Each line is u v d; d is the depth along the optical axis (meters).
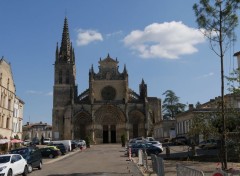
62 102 101.88
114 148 73.06
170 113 124.88
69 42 109.69
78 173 26.95
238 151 23.88
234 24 23.58
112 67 102.75
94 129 97.19
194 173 11.71
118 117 99.31
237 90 22.33
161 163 19.33
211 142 51.22
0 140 56.56
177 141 68.25
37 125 174.75
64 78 103.56
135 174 25.31
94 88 101.12
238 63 51.28
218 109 25.09
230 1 23.45
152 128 99.94
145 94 100.88
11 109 65.94
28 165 28.27
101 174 25.72
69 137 96.19
